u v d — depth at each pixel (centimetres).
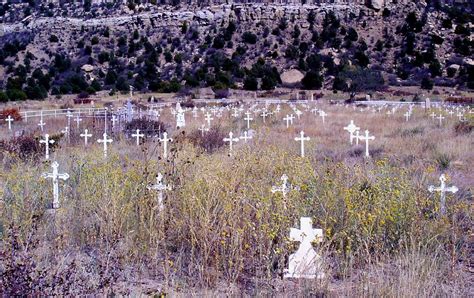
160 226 793
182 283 664
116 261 686
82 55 10650
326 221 768
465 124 2756
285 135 2425
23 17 12456
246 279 684
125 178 987
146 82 9000
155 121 2755
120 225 799
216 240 738
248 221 746
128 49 10694
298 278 662
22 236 753
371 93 7194
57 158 1542
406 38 10562
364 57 9775
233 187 856
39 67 10069
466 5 11962
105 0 12388
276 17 11650
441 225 831
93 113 3591
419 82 8800
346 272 690
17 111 3941
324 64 9688
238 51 10488
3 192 923
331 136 2567
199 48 10788
